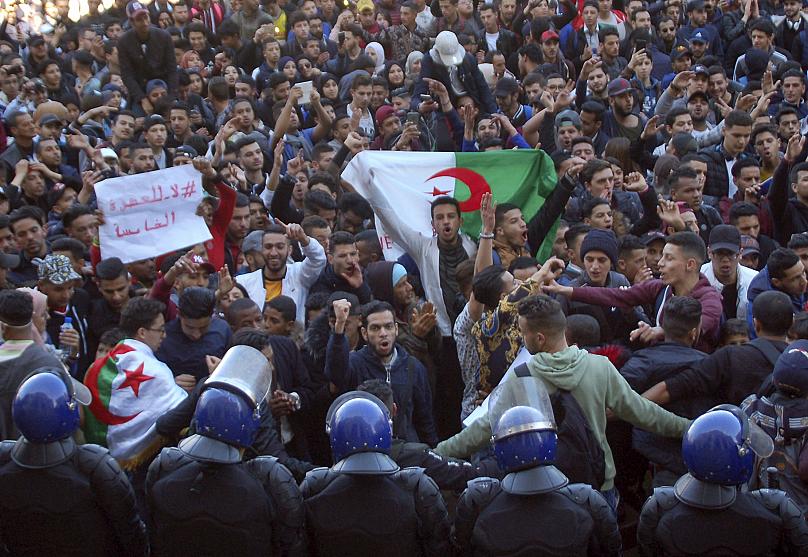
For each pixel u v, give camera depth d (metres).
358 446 4.22
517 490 4.16
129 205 8.02
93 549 4.40
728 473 4.05
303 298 7.68
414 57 14.13
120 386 5.56
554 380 4.96
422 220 8.30
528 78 13.02
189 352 6.16
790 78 12.88
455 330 6.46
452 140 11.20
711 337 6.15
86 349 7.15
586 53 14.59
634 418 5.06
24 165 9.60
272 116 13.11
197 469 4.27
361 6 16.38
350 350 6.54
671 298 5.82
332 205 8.87
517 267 7.09
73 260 7.60
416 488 4.34
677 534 4.17
